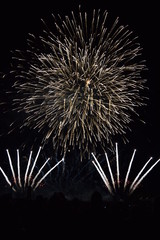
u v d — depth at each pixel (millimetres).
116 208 7852
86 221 7086
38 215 7500
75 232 7008
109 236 6914
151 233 6789
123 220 7191
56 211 7359
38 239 7125
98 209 7195
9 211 7605
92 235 6941
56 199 7594
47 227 7168
